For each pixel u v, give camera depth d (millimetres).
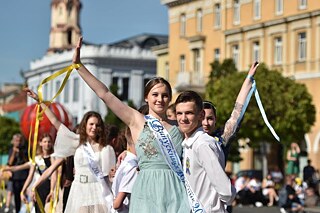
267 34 54938
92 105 87625
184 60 64750
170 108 9859
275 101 44250
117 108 8664
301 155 46062
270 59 54500
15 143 20312
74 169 12227
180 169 8312
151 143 8469
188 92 8211
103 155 11992
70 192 12094
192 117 8133
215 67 49719
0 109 128250
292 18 52469
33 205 14961
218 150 8117
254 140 44219
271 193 36875
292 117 44469
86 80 8750
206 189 8094
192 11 63750
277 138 8734
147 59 91438
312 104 45719
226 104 44812
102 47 89625
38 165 15062
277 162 52625
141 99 91250
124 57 90312
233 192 7910
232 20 58969
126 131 10211
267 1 55125
